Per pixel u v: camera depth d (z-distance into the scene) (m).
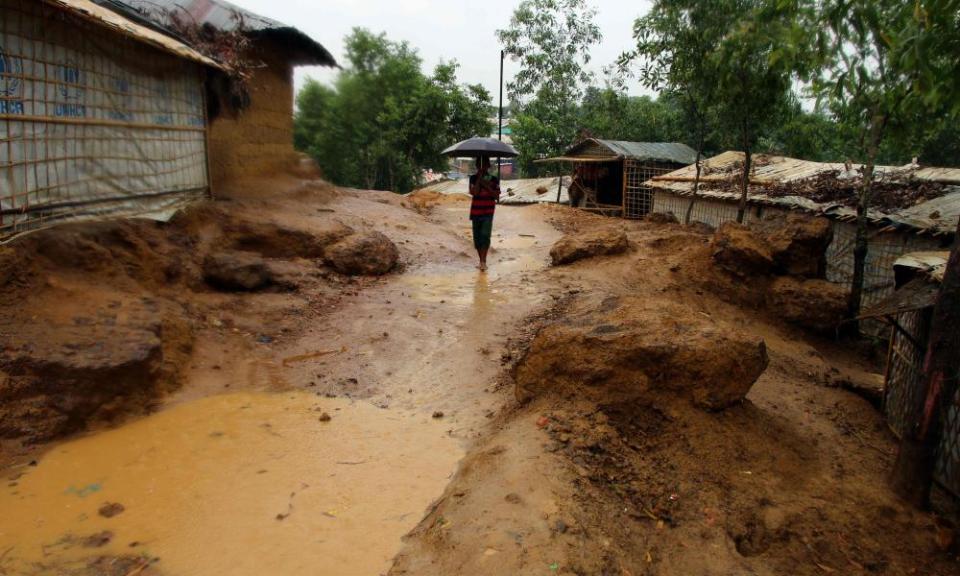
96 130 6.72
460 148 9.62
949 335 4.05
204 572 3.11
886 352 9.46
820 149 17.84
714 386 4.54
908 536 3.94
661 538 3.51
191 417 4.92
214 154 10.45
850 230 11.18
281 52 12.98
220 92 9.88
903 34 4.36
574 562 3.11
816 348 8.80
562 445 4.13
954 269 4.01
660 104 29.78
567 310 7.68
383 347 6.54
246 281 7.65
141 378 5.01
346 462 4.28
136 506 3.67
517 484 3.68
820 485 4.29
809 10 5.23
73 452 4.29
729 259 9.28
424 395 5.50
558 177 31.08
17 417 4.31
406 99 29.91
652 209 20.75
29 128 5.75
